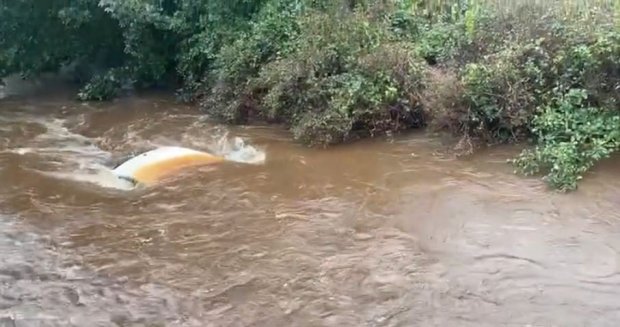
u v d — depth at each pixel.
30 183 9.11
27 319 6.24
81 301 6.49
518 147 9.13
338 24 10.77
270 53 11.39
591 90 8.87
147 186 8.92
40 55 13.29
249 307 6.31
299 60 10.48
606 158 8.50
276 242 7.37
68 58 13.65
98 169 9.62
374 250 7.12
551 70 9.15
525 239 7.18
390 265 6.85
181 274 6.87
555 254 6.90
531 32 9.64
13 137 10.91
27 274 6.94
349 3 11.67
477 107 9.30
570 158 8.29
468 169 8.77
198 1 12.62
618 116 8.68
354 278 6.66
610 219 7.43
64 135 11.00
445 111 9.46
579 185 8.09
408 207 7.98
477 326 5.91
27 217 8.14
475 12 10.73
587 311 6.05
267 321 6.10
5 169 9.58
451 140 9.53
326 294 6.44
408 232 7.45
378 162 9.20
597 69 8.90
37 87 13.69
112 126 11.36
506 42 9.76
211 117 11.50
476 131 9.34
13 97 13.11
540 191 8.07
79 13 12.65
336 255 7.07
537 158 8.48
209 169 9.36
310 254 7.11
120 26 12.84
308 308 6.25
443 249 7.09
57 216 8.16
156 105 12.38
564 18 9.84
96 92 12.78
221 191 8.66
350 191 8.47
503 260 6.85
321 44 10.59
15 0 12.76
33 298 6.55
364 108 9.95
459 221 7.60
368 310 6.18
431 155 9.25
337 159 9.41
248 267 6.93
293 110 10.60
